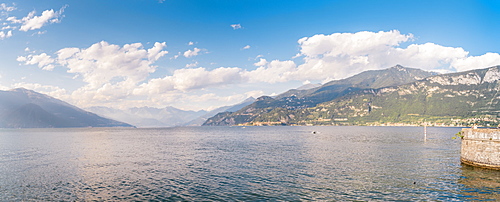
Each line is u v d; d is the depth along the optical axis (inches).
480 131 2014.0
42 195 1588.3
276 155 3144.7
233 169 2282.2
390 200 1448.1
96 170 2274.9
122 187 1743.4
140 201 1481.3
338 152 3378.4
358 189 1649.9
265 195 1557.6
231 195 1563.7
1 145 4896.7
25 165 2534.5
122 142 5570.9
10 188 1727.4
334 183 1791.3
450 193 1544.0
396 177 1937.7
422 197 1488.7
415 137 6486.2
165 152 3558.1
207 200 1486.2
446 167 2257.6
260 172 2151.8
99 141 5954.7
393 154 3137.3
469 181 1758.1
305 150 3656.5
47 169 2327.8
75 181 1897.1
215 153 3400.6
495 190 1571.1
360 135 7770.7
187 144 4918.8
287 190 1644.9
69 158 2999.5
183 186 1755.7
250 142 5324.8
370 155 3065.9
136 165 2509.8
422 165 2383.1
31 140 6501.0
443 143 4655.5
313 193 1581.0
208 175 2060.8
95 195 1587.1
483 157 1988.2
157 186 1760.6
